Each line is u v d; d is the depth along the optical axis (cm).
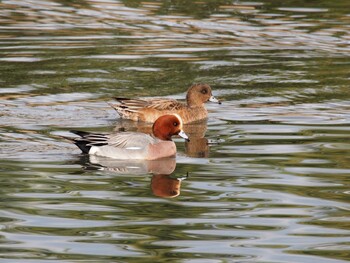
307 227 1166
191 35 2558
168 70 2220
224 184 1363
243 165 1473
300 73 2200
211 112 1898
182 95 2016
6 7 2855
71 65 2231
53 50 2364
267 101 1966
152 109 1858
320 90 2048
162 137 1597
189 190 1335
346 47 2455
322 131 1700
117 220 1190
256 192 1317
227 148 1597
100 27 2630
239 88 2075
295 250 1084
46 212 1220
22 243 1102
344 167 1445
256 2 2962
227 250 1084
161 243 1106
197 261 1048
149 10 2850
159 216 1209
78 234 1135
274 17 2769
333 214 1216
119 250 1080
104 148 1552
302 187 1341
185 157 1555
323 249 1088
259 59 2330
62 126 1756
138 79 2133
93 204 1259
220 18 2753
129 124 1823
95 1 2966
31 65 2216
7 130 1698
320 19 2747
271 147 1588
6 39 2458
